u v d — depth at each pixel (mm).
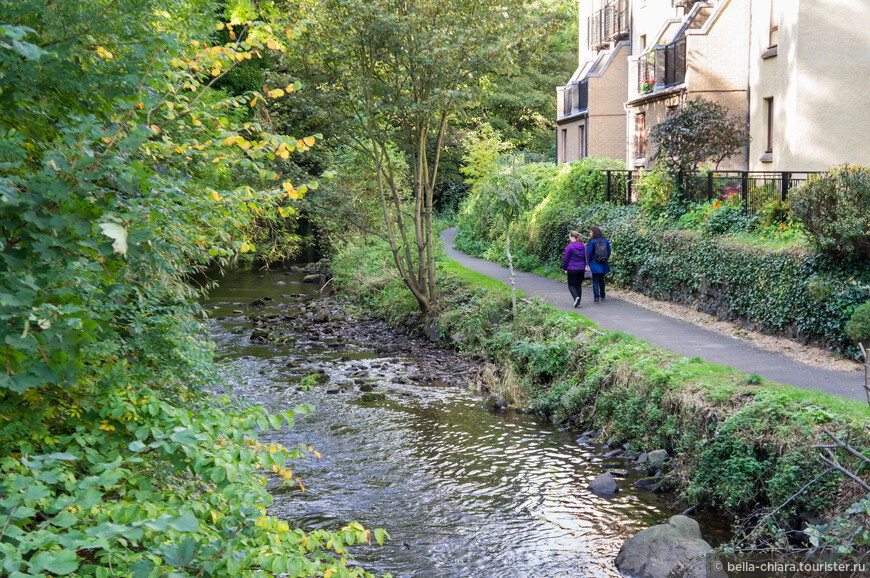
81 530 3156
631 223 19891
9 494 2750
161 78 4953
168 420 3654
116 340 4887
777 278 13195
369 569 6820
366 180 21547
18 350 2883
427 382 14555
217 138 5168
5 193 2629
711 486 8203
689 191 19078
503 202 16578
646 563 6727
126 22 3738
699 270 15891
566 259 17094
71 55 3527
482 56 16531
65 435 3938
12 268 2797
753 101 21562
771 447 7695
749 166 21812
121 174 3039
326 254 31469
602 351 12422
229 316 22266
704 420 8938
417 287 20172
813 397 8359
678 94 25141
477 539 7504
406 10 16688
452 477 9289
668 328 14422
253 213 5637
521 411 12492
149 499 3592
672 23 28469
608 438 10688
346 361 16219
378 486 8953
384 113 18141
